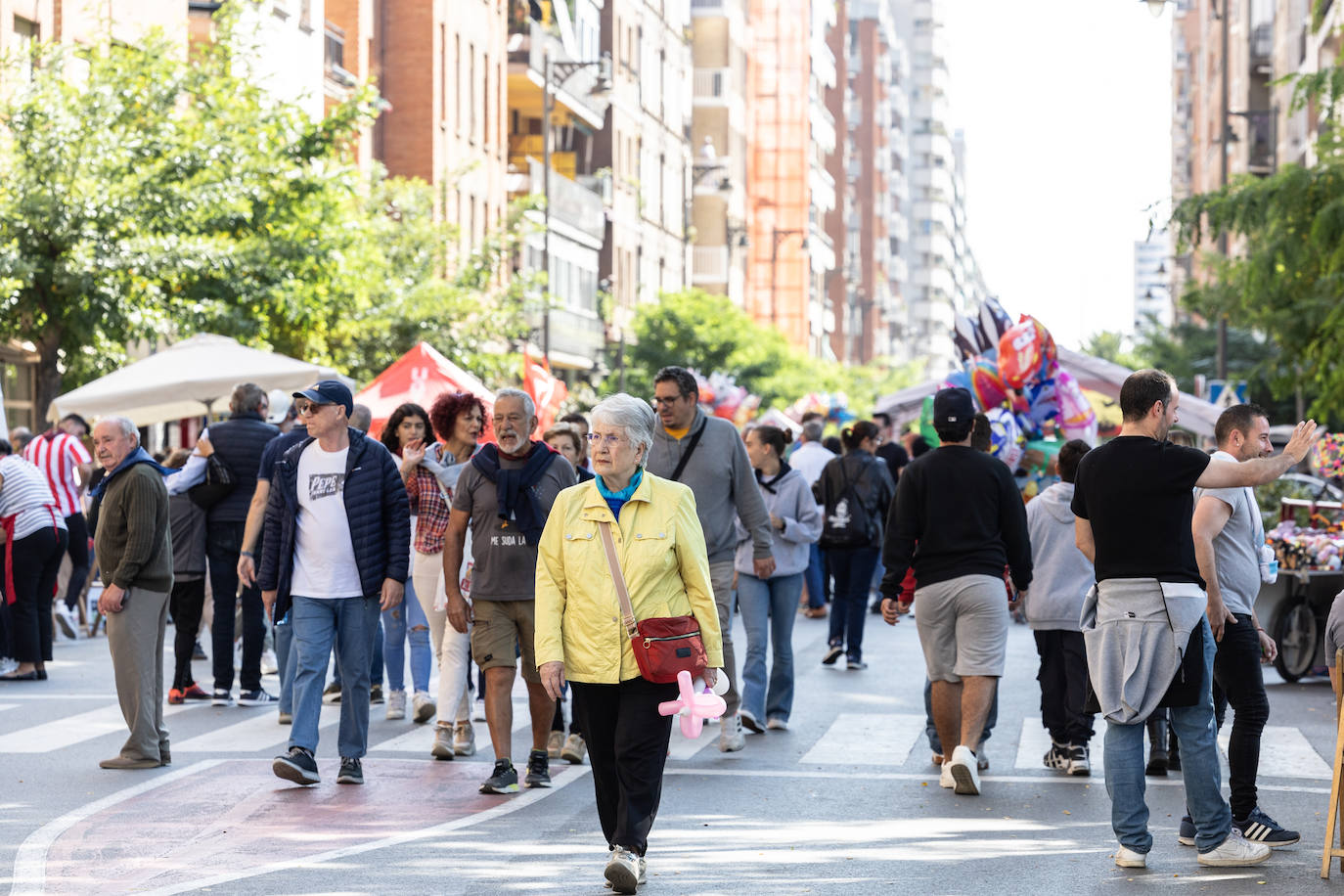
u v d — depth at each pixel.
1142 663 12.55
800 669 26.09
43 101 36.66
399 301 50.72
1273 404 75.50
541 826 14.20
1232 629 13.35
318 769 16.81
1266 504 34.12
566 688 21.91
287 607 16.06
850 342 196.12
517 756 17.73
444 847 13.34
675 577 11.79
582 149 96.69
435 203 62.91
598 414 11.79
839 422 59.97
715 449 17.95
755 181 149.75
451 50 74.31
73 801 15.20
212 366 29.69
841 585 26.53
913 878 12.34
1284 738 19.08
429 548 19.27
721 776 16.78
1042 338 37.34
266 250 39.44
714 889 12.01
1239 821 13.35
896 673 25.55
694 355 88.56
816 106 159.38
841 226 194.50
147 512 16.80
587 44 92.38
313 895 11.76
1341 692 12.55
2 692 22.58
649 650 11.55
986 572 15.62
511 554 15.79
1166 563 12.55
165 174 37.84
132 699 16.89
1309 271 39.72
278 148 41.25
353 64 66.56
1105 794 15.85
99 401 29.14
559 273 84.25
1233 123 121.44
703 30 129.50
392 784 16.05
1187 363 89.12
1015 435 36.88
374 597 16.14
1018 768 17.33
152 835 13.80
